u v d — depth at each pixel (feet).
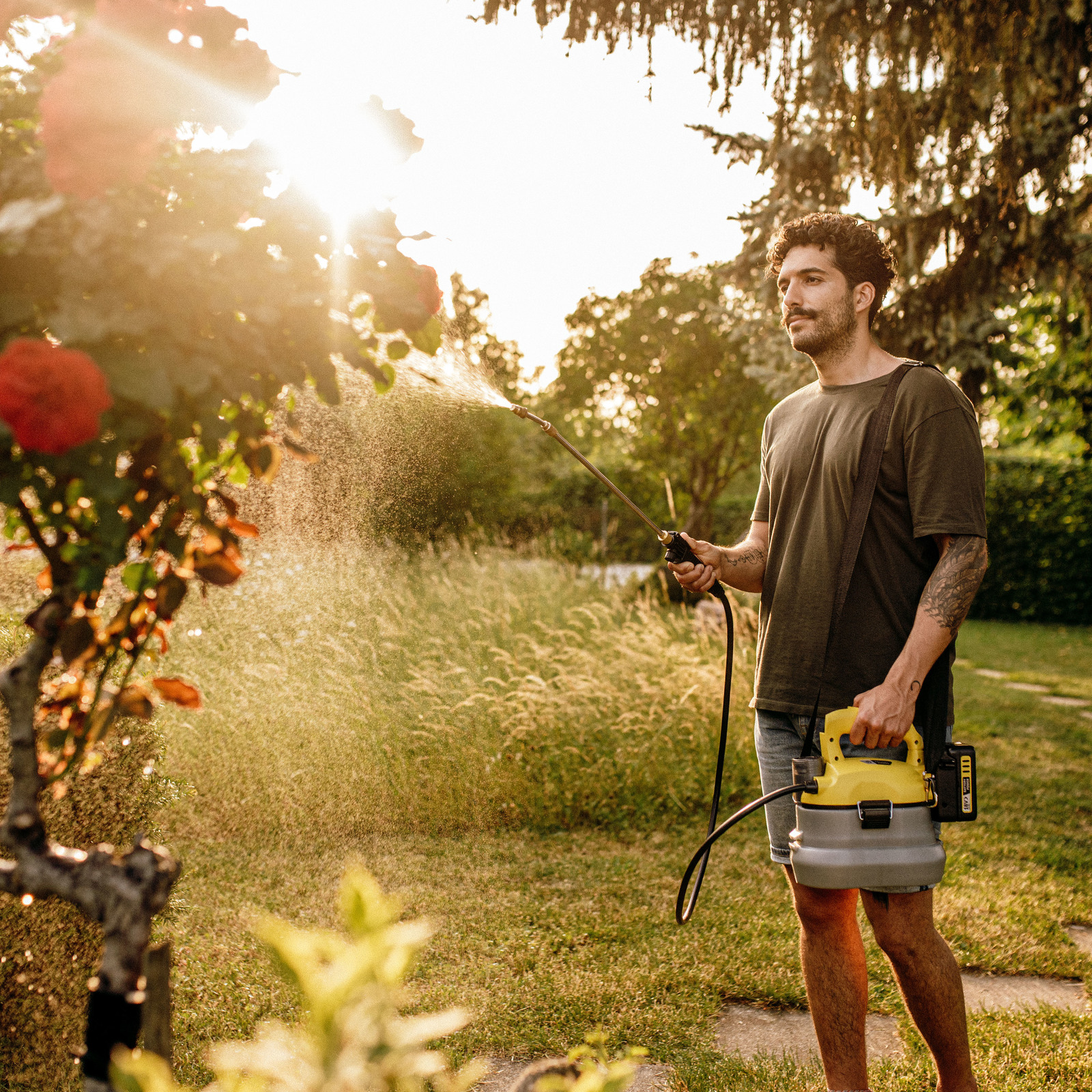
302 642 15.98
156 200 3.30
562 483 58.95
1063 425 26.76
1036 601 46.88
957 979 5.80
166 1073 2.66
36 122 3.43
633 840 12.69
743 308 23.94
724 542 58.65
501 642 18.01
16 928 6.14
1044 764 17.37
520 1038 7.37
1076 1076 6.89
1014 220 16.52
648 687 15.40
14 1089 5.92
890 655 6.09
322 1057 2.02
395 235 3.69
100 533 3.14
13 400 2.72
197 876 10.54
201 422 3.14
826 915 6.26
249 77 3.30
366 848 11.80
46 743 3.79
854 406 6.28
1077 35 14.20
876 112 14.87
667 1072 7.06
